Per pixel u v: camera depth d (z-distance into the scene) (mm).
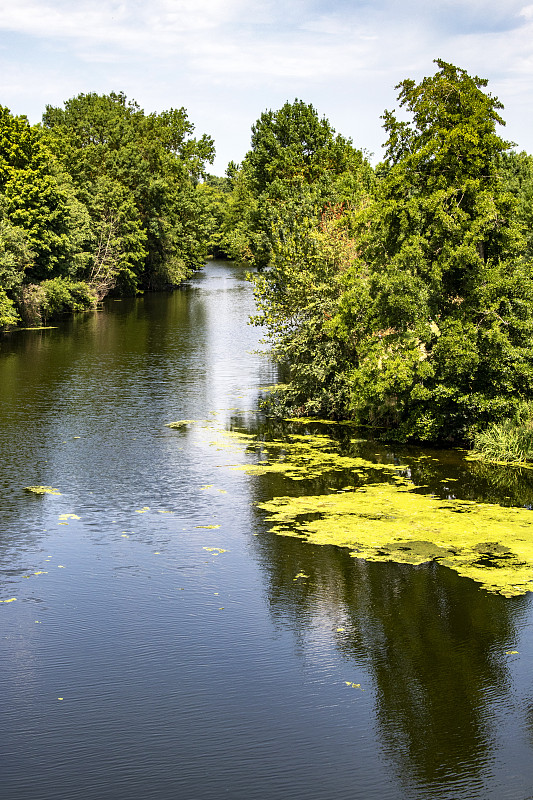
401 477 20234
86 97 103875
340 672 10883
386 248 24219
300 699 10219
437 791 8469
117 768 8820
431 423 23203
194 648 11516
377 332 25438
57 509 17609
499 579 13758
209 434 24703
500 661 11156
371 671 10898
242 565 14484
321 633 11969
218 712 9906
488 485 19547
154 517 17109
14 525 16562
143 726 9609
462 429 23906
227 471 20703
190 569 14328
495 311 22719
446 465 21469
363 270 25141
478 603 12875
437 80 23062
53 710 9922
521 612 12547
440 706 10094
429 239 23484
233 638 11812
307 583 13680
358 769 8812
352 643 11672
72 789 8453
